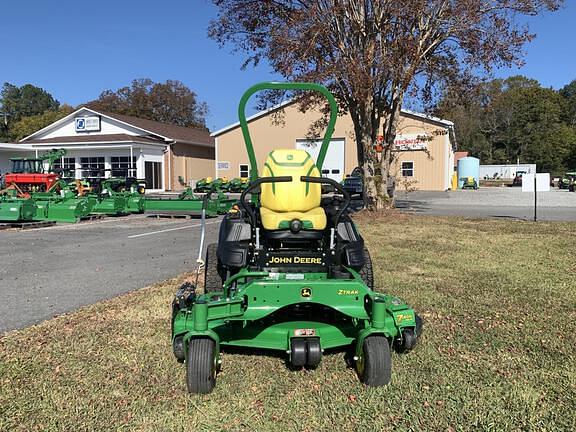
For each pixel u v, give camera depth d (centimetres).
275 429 301
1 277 708
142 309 536
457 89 1543
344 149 3328
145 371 380
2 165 3575
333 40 1398
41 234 1202
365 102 1415
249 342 370
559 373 372
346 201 416
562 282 649
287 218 402
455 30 1370
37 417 313
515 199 2484
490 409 320
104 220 1548
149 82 6519
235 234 446
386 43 1378
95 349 423
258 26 1541
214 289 518
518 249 915
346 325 388
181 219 1580
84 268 772
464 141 7906
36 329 474
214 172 4188
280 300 342
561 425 302
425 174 3272
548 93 7612
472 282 648
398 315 367
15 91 9475
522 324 481
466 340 439
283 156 421
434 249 909
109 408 325
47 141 3534
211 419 312
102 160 3431
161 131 3716
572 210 1828
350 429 300
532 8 1352
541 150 7169
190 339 337
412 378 362
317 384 356
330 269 411
